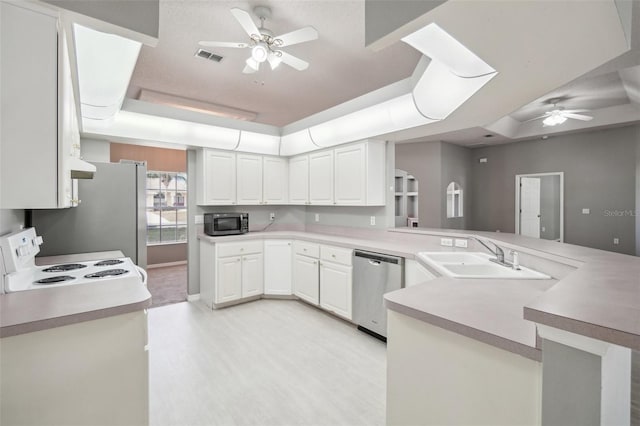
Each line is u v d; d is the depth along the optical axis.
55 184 1.21
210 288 3.67
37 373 1.15
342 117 3.18
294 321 3.23
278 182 4.38
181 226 6.67
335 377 2.20
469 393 1.02
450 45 1.36
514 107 2.18
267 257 3.92
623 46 1.28
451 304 1.23
